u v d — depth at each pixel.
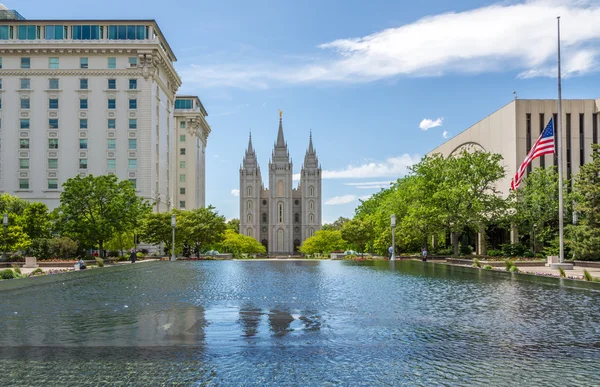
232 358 10.60
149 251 74.62
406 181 63.78
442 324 14.18
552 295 20.69
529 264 39.84
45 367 9.94
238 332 13.16
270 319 15.04
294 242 184.88
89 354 10.91
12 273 29.27
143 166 77.81
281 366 10.01
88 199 48.94
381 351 11.17
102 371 9.69
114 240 56.84
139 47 77.00
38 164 77.62
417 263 48.75
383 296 20.55
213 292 22.30
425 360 10.43
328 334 12.90
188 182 114.19
